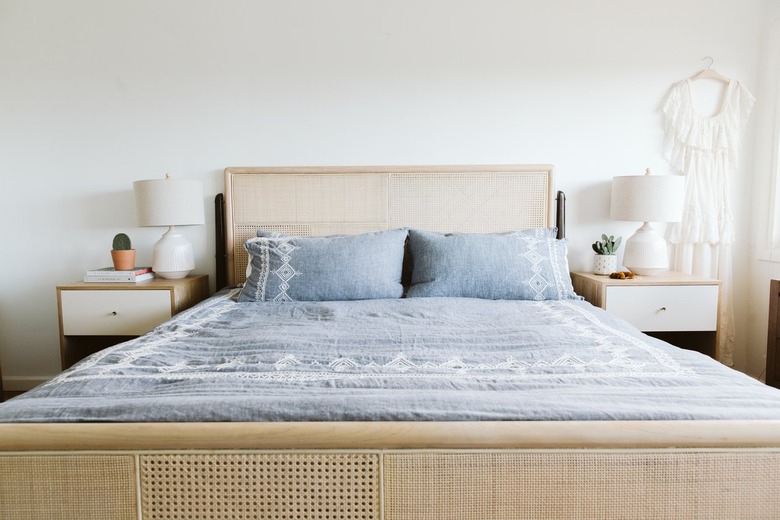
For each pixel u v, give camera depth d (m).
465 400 0.92
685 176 2.60
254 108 2.57
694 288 2.24
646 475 0.82
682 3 2.55
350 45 2.55
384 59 2.56
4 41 2.50
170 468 0.83
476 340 1.42
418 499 0.83
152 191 2.29
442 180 2.57
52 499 0.84
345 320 1.67
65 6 2.49
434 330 1.53
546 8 2.54
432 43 2.55
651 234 2.43
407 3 2.53
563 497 0.83
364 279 2.07
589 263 2.68
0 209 2.58
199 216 2.41
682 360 1.23
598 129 2.60
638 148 2.61
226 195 2.55
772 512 0.83
